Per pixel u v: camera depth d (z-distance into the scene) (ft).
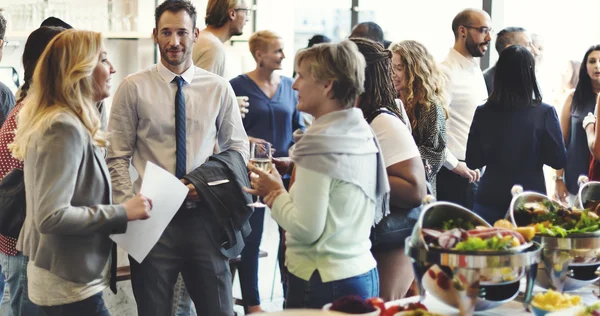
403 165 9.12
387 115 9.25
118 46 21.31
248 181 11.03
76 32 8.91
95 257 9.11
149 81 10.86
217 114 11.15
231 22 15.28
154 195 9.75
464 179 14.38
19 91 11.11
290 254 8.01
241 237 11.01
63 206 8.58
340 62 7.57
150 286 10.57
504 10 23.03
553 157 12.76
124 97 10.75
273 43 15.52
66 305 9.05
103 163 9.17
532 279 7.23
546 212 8.27
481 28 15.35
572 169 15.80
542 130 12.74
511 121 12.80
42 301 9.10
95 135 9.00
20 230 9.78
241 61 21.76
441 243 6.95
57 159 8.54
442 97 12.53
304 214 7.47
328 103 7.71
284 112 15.83
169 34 10.73
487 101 13.12
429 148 12.14
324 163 7.41
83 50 8.80
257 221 14.49
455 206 7.49
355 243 7.83
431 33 23.90
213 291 10.81
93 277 9.11
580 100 15.65
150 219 9.72
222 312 10.86
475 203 13.42
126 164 10.78
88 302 9.18
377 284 8.17
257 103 15.62
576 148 15.71
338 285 7.69
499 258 6.77
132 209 9.18
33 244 9.03
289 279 8.04
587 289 8.32
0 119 12.54
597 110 13.80
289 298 8.02
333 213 7.62
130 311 13.74
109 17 20.27
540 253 7.34
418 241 7.06
